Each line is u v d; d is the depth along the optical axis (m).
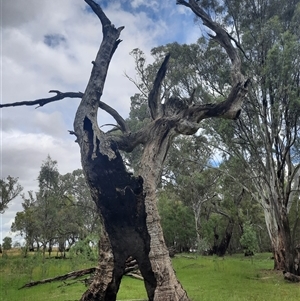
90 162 7.82
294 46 15.96
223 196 36.91
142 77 23.30
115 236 7.78
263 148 20.45
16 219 34.12
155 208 8.04
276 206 18.69
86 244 19.66
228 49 9.93
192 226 38.44
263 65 17.97
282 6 19.33
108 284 7.72
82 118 8.23
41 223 31.64
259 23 18.78
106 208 7.72
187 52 20.36
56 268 21.44
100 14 8.83
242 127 19.17
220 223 38.19
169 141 8.82
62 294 12.10
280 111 17.58
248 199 39.59
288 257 17.11
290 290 12.91
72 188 39.31
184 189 36.97
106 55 8.68
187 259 28.95
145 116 26.88
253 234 25.98
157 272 7.57
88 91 8.43
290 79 16.55
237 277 16.97
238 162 22.28
